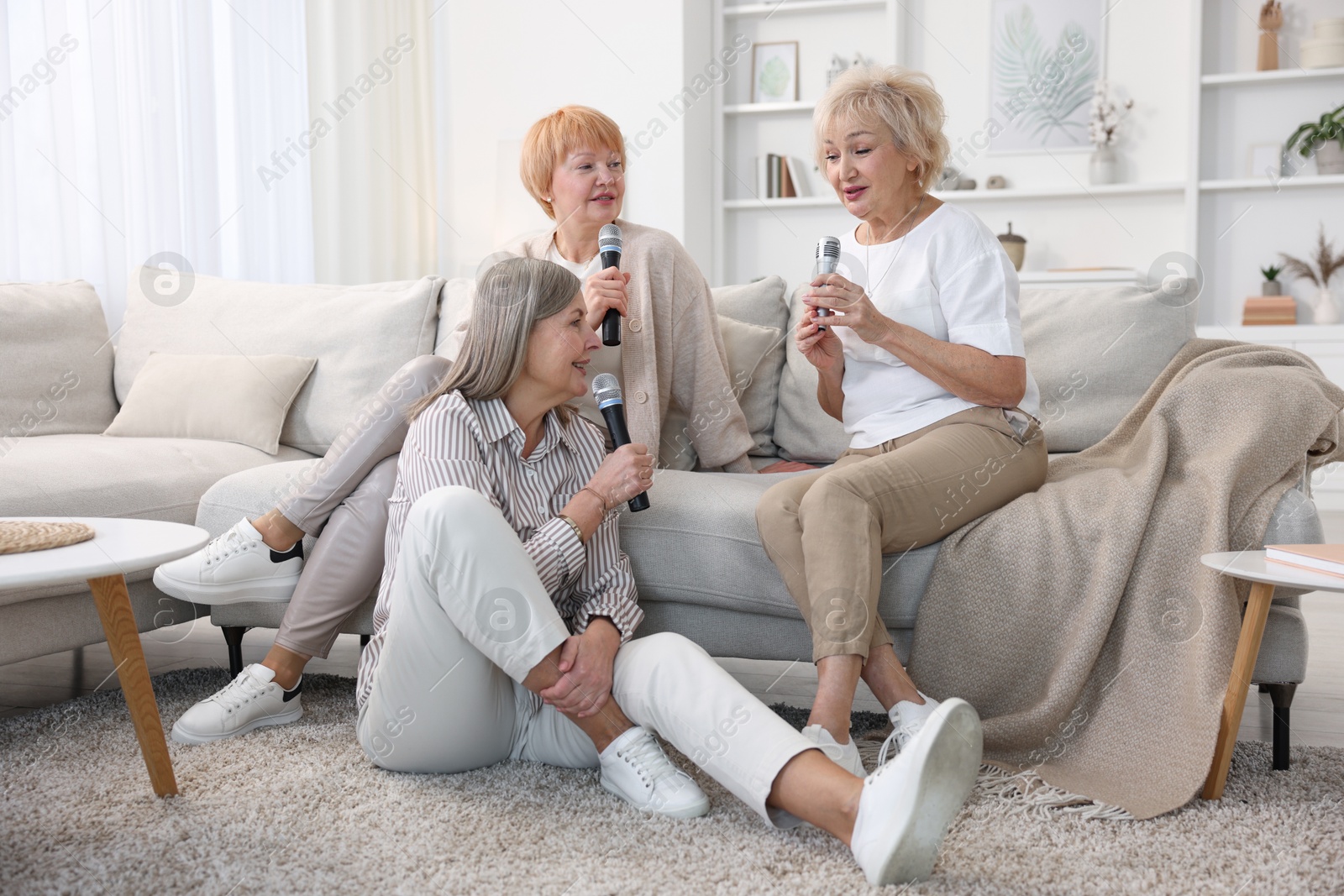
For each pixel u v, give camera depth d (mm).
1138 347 2002
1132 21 4418
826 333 1704
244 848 1171
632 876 1106
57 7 2787
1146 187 4348
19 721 1665
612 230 1819
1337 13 4246
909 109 1668
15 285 2502
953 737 1028
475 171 4527
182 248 3195
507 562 1240
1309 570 1239
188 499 2014
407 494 1409
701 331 1952
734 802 1309
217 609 1843
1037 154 4551
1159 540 1456
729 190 4930
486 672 1326
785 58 4805
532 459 1490
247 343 2502
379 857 1151
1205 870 1124
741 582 1623
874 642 1419
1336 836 1207
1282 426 1509
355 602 1651
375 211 4078
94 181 2898
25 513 1712
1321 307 4262
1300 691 1908
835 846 1180
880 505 1465
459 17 4504
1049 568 1480
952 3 4590
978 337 1608
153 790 1338
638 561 1668
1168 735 1349
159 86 3105
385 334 2404
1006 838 1202
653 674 1263
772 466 2113
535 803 1303
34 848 1174
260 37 3557
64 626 1748
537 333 1424
